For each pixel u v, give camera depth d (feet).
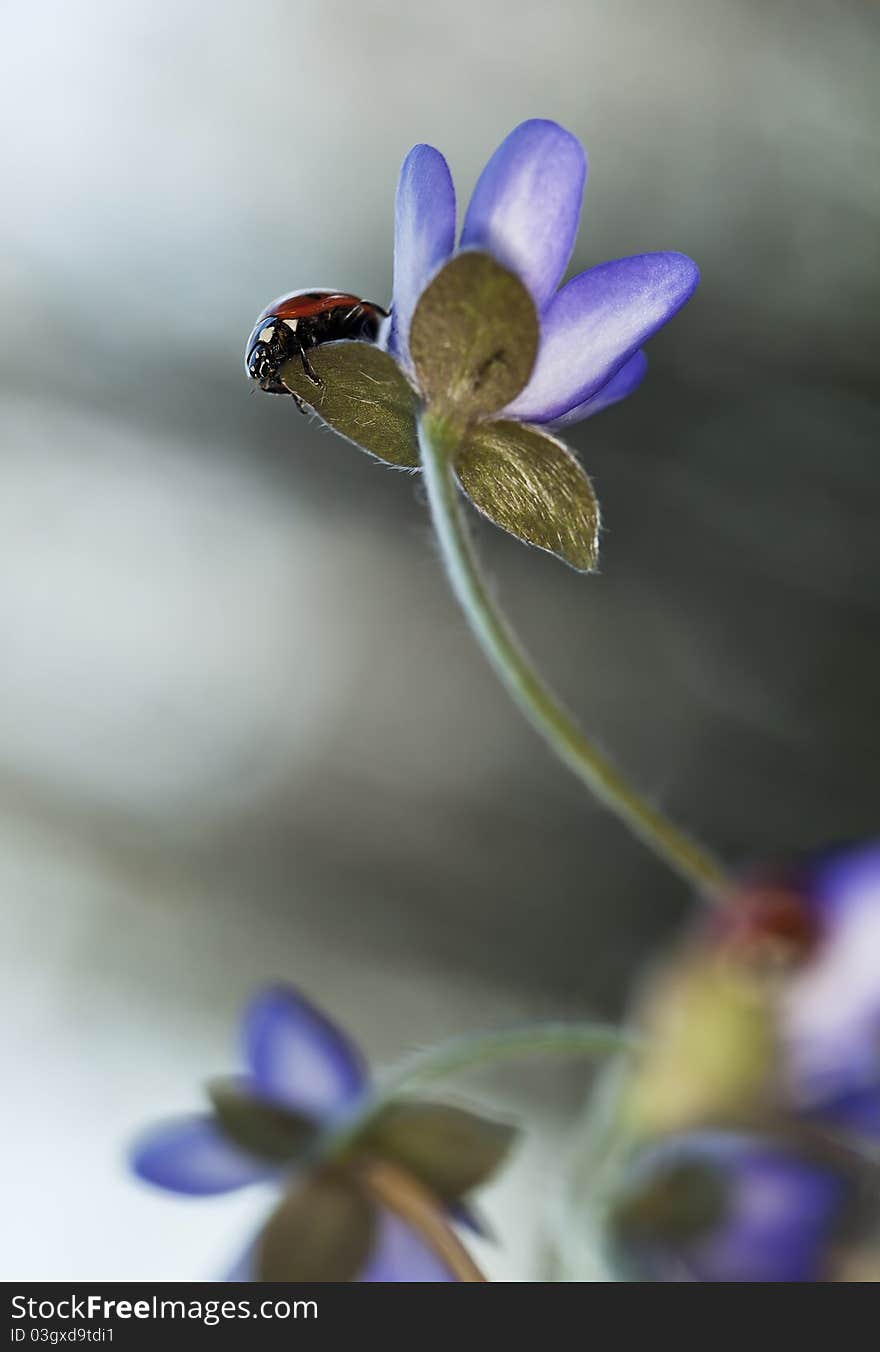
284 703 2.05
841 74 2.26
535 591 2.04
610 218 2.27
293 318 0.63
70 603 2.12
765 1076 0.63
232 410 2.27
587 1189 0.64
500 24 2.35
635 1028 0.64
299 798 1.94
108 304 2.31
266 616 2.13
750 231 2.22
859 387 2.13
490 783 1.95
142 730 2.01
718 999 0.63
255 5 2.39
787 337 2.15
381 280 2.34
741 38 2.29
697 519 2.04
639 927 1.79
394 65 2.39
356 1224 0.62
